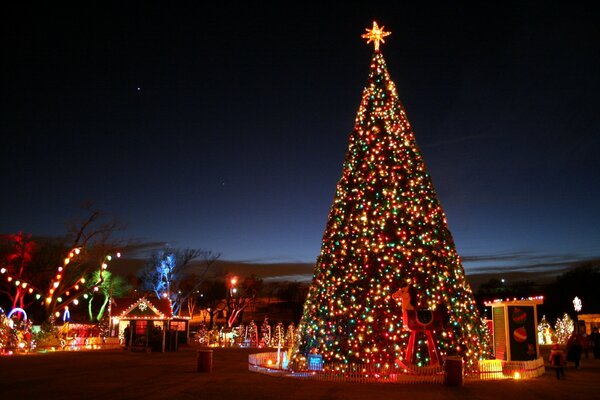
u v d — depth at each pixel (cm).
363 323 1720
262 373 1847
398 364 1634
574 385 1561
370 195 1856
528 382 1625
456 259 1869
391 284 1748
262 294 8644
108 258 4516
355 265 1786
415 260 1772
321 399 1259
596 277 6562
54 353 3086
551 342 4553
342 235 1845
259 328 5612
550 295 6819
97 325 5094
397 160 1897
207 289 7669
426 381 1567
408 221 1816
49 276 5384
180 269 6325
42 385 1524
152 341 3375
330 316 1767
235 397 1288
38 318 5794
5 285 5062
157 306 5134
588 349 2944
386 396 1306
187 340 4519
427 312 1656
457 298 1794
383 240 1795
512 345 2033
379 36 2127
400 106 2020
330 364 1711
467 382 1594
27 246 4638
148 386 1498
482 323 1906
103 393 1359
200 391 1391
